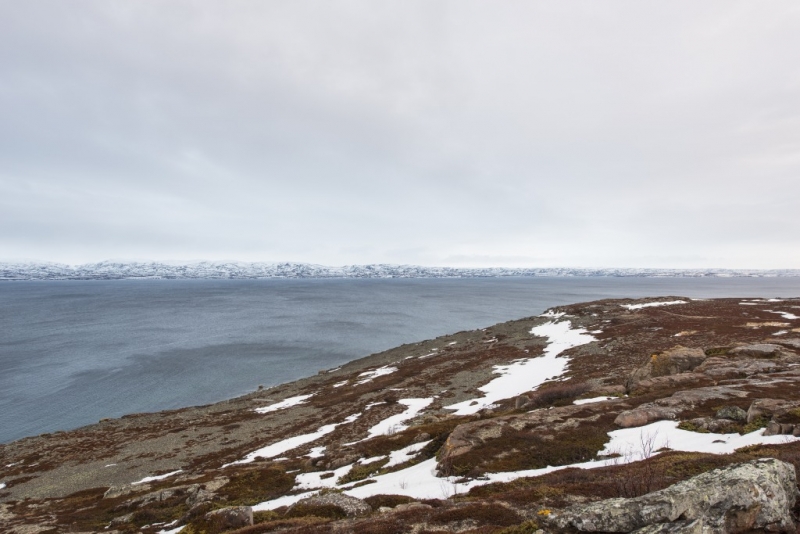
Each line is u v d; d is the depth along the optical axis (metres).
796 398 22.83
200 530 17.75
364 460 27.45
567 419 24.77
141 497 25.91
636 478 13.73
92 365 84.81
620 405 26.67
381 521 13.36
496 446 22.02
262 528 15.17
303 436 41.09
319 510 17.12
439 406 44.31
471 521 12.38
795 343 40.09
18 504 31.55
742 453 15.77
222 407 60.12
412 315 163.00
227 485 25.75
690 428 21.02
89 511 26.44
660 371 35.94
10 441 51.56
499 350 73.56
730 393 25.17
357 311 177.75
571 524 9.34
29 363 86.12
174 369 82.50
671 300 103.38
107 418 58.62
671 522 8.26
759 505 8.63
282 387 69.81
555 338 76.25
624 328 73.38
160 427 52.12
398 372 67.38
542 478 16.53
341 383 66.44
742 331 57.44
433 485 19.17
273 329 129.50
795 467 11.66
